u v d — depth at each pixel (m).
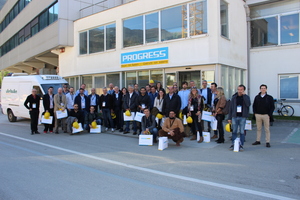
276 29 13.65
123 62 14.25
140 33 13.54
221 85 11.20
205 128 10.37
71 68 17.44
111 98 10.60
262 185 4.56
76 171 5.43
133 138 9.41
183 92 9.21
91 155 6.83
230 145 7.91
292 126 10.73
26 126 12.75
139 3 13.41
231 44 12.16
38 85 12.16
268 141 7.48
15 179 4.93
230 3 12.07
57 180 4.87
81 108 10.51
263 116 7.52
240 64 13.26
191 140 8.73
